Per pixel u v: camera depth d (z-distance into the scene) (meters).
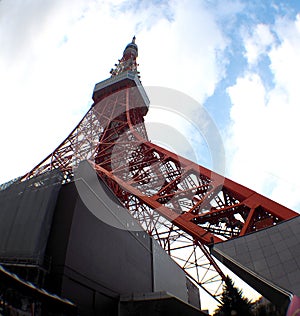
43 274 16.53
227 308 22.80
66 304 15.54
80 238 19.14
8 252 18.36
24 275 16.47
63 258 17.36
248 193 28.02
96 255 20.02
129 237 25.22
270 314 21.52
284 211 24.42
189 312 21.61
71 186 21.22
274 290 18.58
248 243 21.62
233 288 23.67
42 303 14.88
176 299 20.34
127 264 23.34
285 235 21.16
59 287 16.25
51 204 20.08
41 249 17.81
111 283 20.48
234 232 27.33
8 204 22.19
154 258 28.47
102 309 18.81
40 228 18.53
